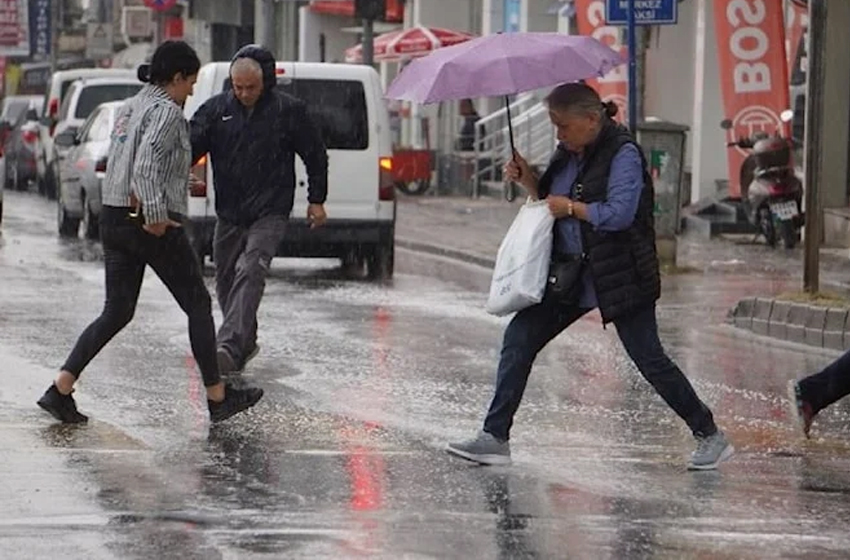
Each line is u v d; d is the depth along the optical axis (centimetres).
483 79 2398
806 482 2409
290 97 3191
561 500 2264
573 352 3738
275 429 2722
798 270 5431
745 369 3556
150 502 2200
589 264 2411
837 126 6444
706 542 2048
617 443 2681
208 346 2744
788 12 6819
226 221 3203
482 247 6316
